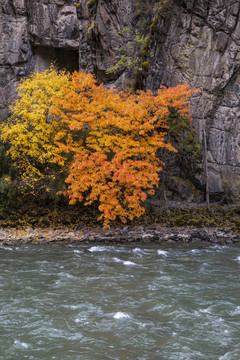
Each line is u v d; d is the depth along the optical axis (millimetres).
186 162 16172
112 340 5762
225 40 16094
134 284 8164
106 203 12227
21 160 14008
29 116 12758
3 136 13242
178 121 15836
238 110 16219
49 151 12898
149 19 16156
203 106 16203
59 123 13484
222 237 12453
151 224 13625
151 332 6016
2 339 5758
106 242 11984
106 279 8461
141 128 11789
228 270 9211
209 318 6523
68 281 8312
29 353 5387
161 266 9492
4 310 6766
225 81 16141
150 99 12742
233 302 7238
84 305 7023
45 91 13375
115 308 6902
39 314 6621
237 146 16250
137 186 11406
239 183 16109
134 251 10867
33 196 15094
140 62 16031
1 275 8648
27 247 11203
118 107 12219
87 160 11781
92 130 13031
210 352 5438
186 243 11961
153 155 12352
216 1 16016
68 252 10719
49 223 13250
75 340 5754
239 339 5809
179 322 6371
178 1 16172
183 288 7949
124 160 12703
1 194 14273
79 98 12070
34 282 8227
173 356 5324
